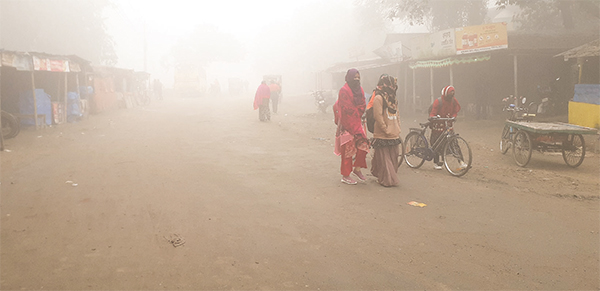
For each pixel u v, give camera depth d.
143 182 6.92
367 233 4.57
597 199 5.99
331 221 4.97
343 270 3.67
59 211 5.36
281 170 7.93
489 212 5.35
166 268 3.68
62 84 18.77
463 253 4.05
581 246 4.21
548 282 3.45
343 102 6.57
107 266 3.71
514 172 7.86
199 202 5.75
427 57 19.11
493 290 3.32
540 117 16.78
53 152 10.13
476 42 16.88
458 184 6.85
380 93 6.58
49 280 3.44
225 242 4.29
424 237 4.46
